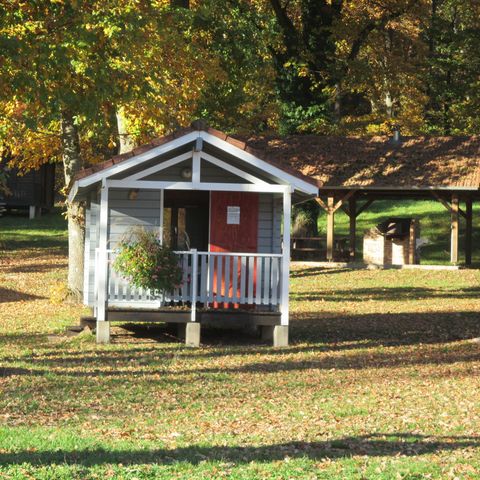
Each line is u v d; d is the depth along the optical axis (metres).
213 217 30.28
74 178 27.33
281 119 62.44
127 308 28.45
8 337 30.73
